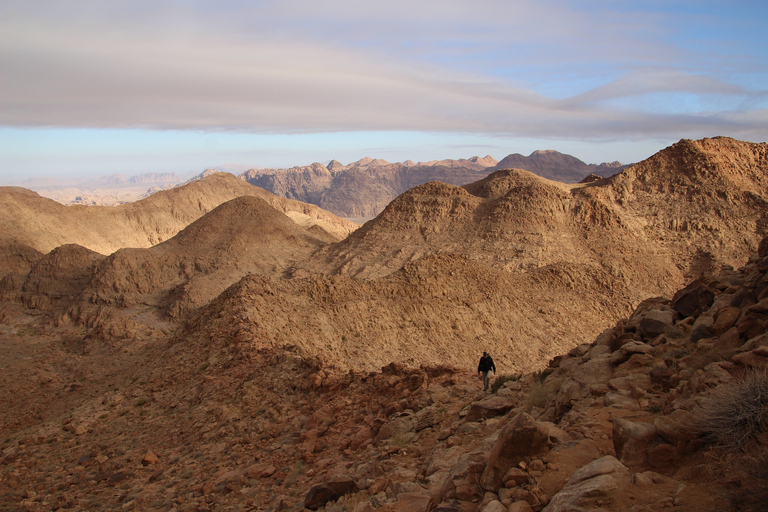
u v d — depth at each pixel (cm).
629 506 630
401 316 4450
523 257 8719
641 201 11206
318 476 1413
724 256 9562
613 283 6825
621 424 809
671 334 1342
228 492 1510
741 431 692
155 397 2781
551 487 741
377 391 1969
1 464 2327
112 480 1842
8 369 5219
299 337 3438
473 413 1371
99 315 7512
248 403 2256
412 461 1221
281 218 11488
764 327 1052
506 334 4844
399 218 10744
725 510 586
